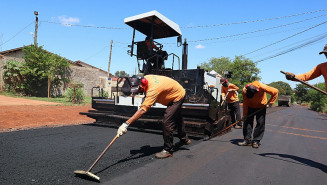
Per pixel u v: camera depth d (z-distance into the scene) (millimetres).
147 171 2586
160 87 2986
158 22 5453
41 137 4055
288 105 37094
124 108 5246
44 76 14805
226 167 2873
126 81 3148
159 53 5574
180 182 2297
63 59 16297
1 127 4723
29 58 14703
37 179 2203
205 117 4496
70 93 12359
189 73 5203
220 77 5930
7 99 11023
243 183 2352
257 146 4090
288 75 2883
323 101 26938
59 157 2941
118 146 3662
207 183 2303
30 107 8352
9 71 14102
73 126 5441
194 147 3916
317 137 5910
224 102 5742
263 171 2779
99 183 2186
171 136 3201
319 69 2795
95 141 3930
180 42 5949
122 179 2314
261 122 4094
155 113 4965
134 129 5289
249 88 3939
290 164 3145
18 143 3551
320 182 2482
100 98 5754
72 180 2229
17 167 2502
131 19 5246
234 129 6555
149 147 3709
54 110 8078
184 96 3381
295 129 7383
